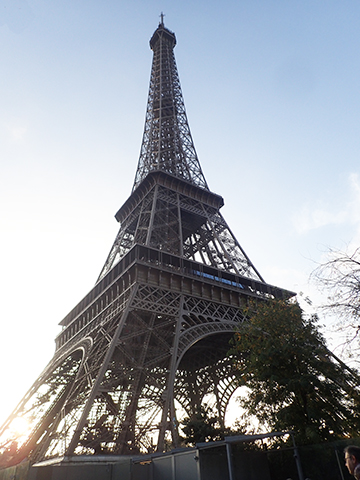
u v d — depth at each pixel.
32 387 75.94
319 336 41.66
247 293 80.00
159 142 121.44
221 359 85.25
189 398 86.81
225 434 52.41
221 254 89.75
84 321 84.50
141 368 52.62
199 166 120.06
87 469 36.94
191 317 68.69
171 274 71.62
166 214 93.81
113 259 90.06
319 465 35.09
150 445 46.78
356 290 21.70
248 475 36.69
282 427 39.28
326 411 38.31
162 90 146.25
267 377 39.91
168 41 175.38
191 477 34.72
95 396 46.62
